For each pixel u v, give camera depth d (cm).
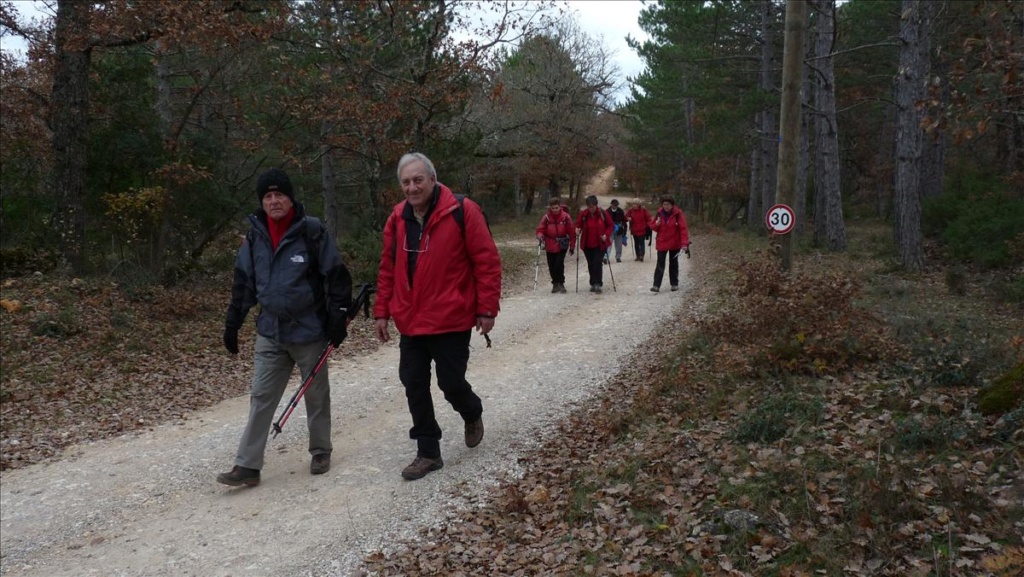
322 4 1521
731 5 2777
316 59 1576
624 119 3862
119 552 437
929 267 1555
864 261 1730
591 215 1396
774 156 2975
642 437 538
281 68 1521
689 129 4153
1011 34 572
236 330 507
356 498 487
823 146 2047
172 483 544
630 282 1572
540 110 2784
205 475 555
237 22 1345
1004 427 429
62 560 433
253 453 511
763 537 357
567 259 2225
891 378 585
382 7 1588
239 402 789
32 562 434
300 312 500
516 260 2077
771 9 2650
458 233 482
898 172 1526
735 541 360
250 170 1761
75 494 536
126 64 1498
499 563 387
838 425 492
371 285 521
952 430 434
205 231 1609
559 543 399
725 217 4431
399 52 1673
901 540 338
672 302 1234
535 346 945
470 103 1875
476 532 427
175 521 474
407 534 434
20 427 704
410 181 473
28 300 1081
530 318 1160
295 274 494
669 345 859
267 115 1641
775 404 524
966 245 1573
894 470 393
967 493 360
